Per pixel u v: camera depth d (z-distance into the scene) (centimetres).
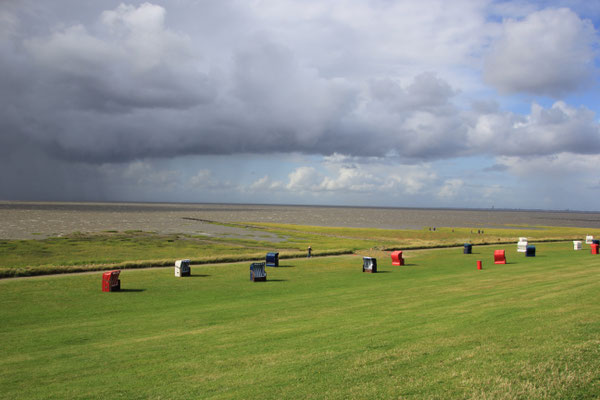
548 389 996
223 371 1294
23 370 1429
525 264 4481
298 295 2970
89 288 3359
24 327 2134
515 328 1547
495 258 4784
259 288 3350
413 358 1266
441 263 5012
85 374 1362
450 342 1416
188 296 3019
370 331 1689
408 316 1966
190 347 1627
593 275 3144
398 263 4906
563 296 2164
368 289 3119
